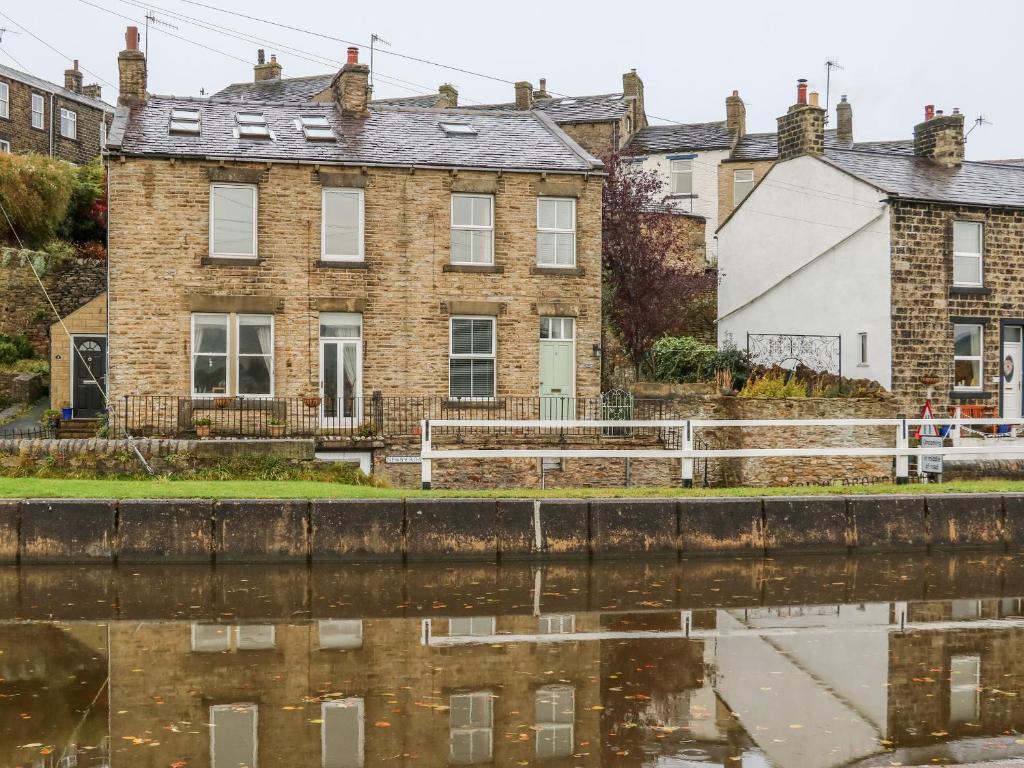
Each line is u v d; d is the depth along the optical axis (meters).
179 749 8.93
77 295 33.72
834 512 18.48
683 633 13.16
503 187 26.20
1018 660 12.05
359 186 25.48
